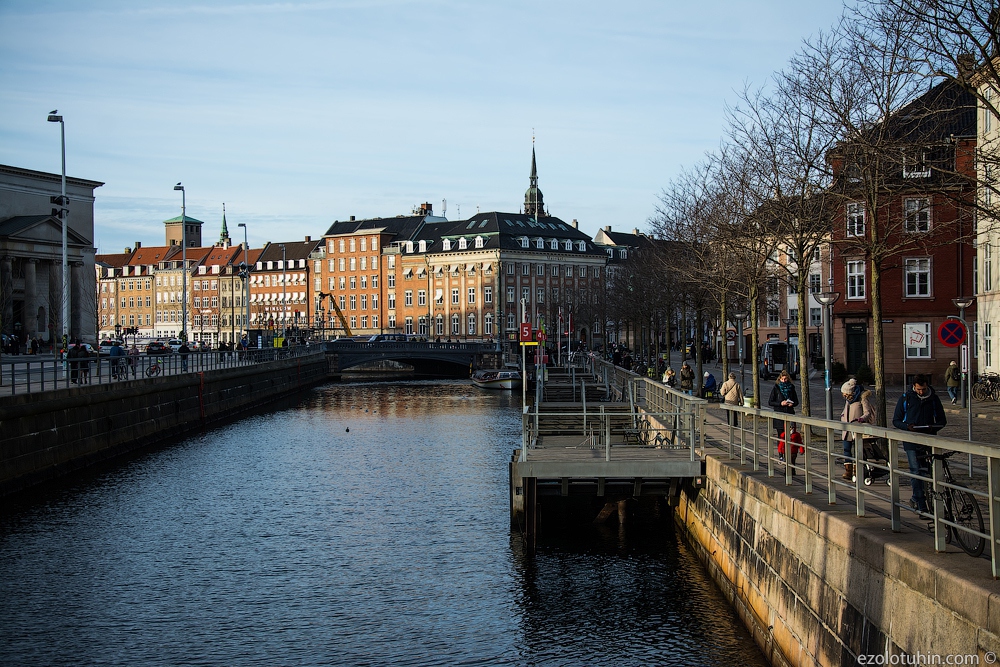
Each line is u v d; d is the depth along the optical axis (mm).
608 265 160750
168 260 191125
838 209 29453
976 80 18750
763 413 19203
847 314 55188
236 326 180000
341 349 113938
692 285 45781
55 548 26172
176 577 23531
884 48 25016
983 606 9188
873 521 13180
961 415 34594
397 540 27016
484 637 19219
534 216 156625
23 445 32188
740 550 19266
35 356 69250
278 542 26922
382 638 19281
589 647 18406
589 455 25953
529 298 148375
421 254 155000
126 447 43031
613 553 24844
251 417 63469
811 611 14258
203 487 35281
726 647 17672
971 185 19984
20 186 107812
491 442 49469
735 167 41875
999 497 9680
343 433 53719
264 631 19766
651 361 77750
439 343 116750
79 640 19281
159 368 50750
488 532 27875
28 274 100625
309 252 176500
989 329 44812
